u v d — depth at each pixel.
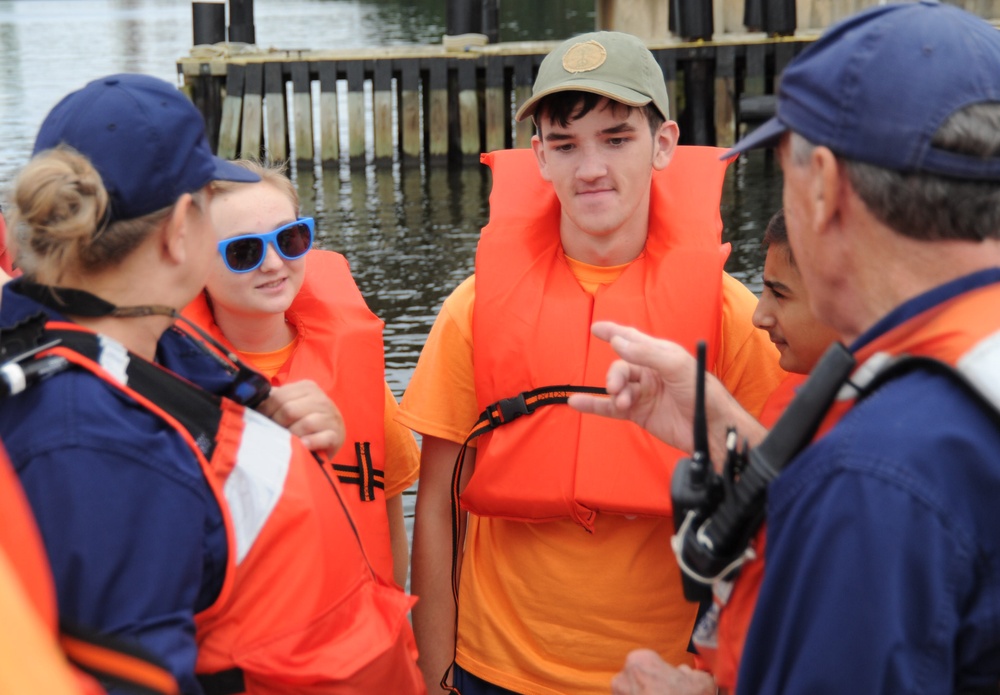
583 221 2.32
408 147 15.58
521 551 2.38
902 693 1.15
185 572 1.43
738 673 1.32
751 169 14.74
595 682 2.31
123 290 1.51
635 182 2.30
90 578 1.36
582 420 2.28
